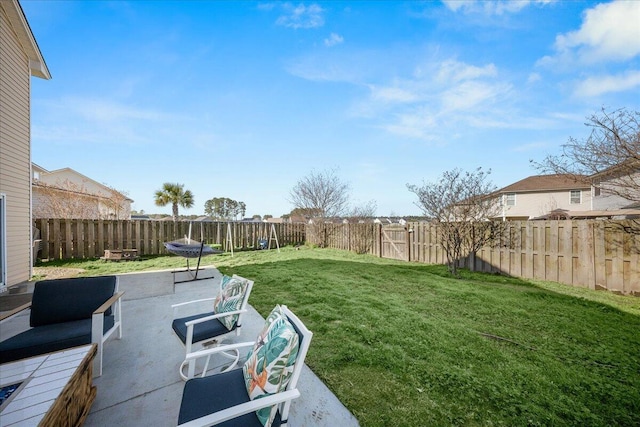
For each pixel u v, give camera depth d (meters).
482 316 3.97
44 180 20.56
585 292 5.22
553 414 2.02
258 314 4.04
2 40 5.58
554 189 20.05
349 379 2.46
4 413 1.44
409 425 1.94
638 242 5.07
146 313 4.13
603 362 2.75
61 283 3.01
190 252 6.32
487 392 2.27
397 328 3.50
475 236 7.22
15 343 2.35
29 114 6.59
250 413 1.60
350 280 6.09
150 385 2.39
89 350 2.17
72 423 1.76
